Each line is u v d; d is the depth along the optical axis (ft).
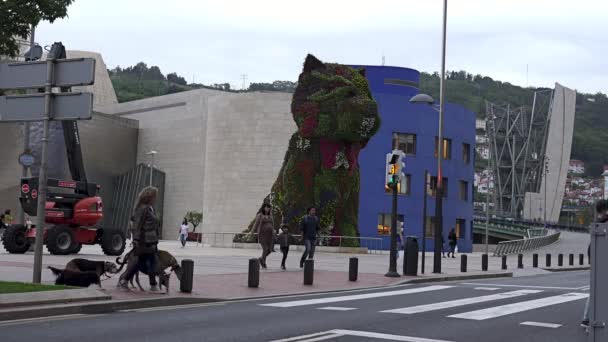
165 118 291.79
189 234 260.83
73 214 94.79
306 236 81.30
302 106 135.95
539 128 566.36
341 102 131.23
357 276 70.28
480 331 36.52
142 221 46.88
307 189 136.98
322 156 136.98
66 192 94.63
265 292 54.75
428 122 225.56
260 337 32.78
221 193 215.31
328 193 136.67
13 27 44.52
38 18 44.75
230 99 216.95
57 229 90.99
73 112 43.96
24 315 37.45
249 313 42.16
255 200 210.59
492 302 51.65
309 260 62.34
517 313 44.91
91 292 43.52
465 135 239.50
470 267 110.32
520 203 564.71
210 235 216.33
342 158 137.08
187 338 32.09
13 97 45.91
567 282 79.56
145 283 53.47
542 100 564.30
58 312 39.11
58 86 44.57
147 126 299.17
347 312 43.32
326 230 137.39
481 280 81.61
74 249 93.15
